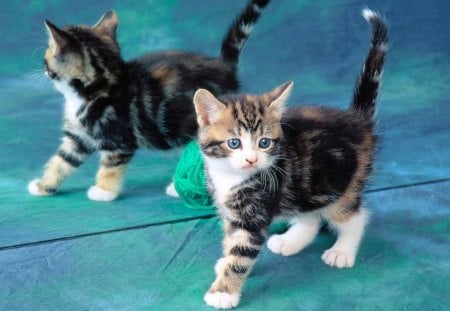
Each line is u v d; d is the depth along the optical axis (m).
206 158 0.75
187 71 0.95
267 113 0.73
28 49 1.27
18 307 0.71
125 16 1.32
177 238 0.83
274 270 0.77
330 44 1.31
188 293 0.74
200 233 0.84
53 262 0.78
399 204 0.90
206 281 0.75
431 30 1.30
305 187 0.76
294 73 1.25
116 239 0.82
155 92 0.93
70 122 0.93
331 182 0.77
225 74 0.96
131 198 0.93
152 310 0.71
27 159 1.01
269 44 1.30
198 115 0.74
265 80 1.22
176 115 0.94
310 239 0.81
